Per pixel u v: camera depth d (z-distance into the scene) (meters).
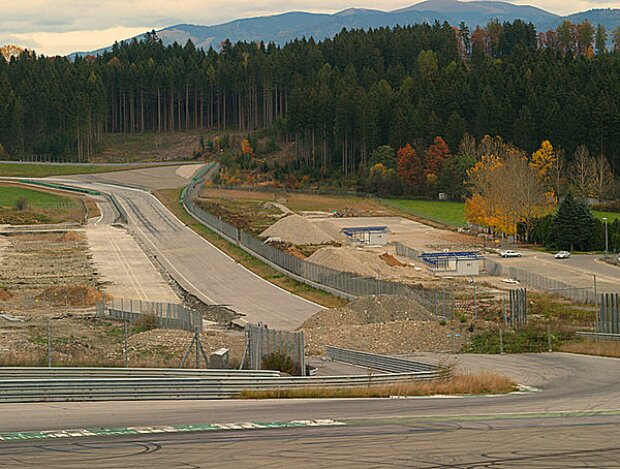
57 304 78.88
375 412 30.48
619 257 107.38
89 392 32.84
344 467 21.34
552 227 123.00
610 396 37.34
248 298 83.31
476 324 64.00
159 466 21.11
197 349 45.44
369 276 90.94
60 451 22.64
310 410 30.73
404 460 22.19
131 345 55.44
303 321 71.12
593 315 71.12
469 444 24.22
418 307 68.31
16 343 56.12
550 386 42.06
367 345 58.34
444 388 39.16
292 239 124.50
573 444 24.41
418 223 153.62
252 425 26.73
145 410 30.14
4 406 30.81
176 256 110.31
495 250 121.19
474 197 131.75
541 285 89.56
